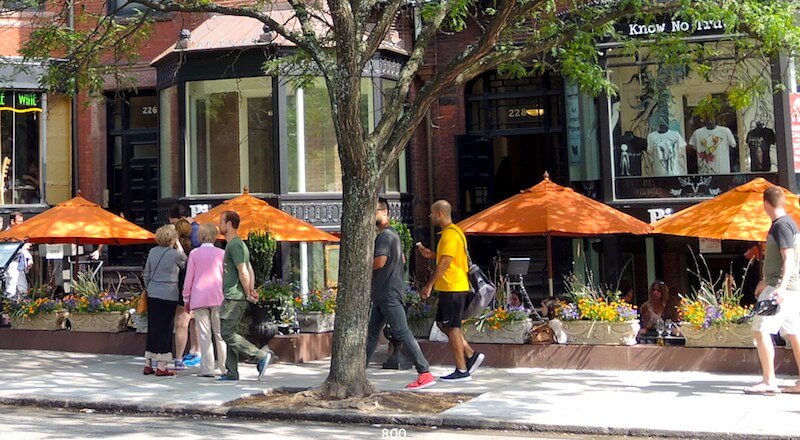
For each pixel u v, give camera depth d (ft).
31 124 71.31
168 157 68.13
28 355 49.83
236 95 64.80
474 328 44.16
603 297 45.50
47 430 30.81
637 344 42.83
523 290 53.16
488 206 71.72
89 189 75.56
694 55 49.19
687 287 61.62
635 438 29.60
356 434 30.48
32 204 71.05
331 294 50.19
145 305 43.91
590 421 30.71
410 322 46.24
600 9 42.68
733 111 60.70
